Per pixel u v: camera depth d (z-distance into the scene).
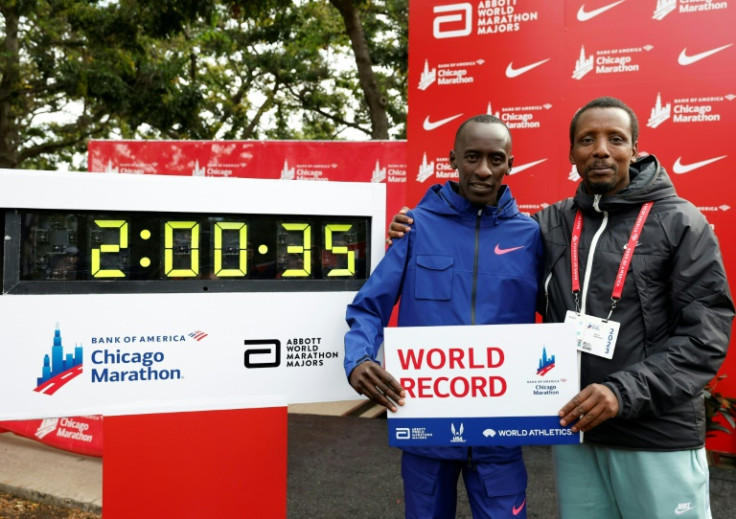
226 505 2.20
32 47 14.89
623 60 4.61
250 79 17.77
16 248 1.97
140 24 12.41
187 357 2.13
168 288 2.11
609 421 1.96
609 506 2.10
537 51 4.88
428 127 5.25
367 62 11.68
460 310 2.10
